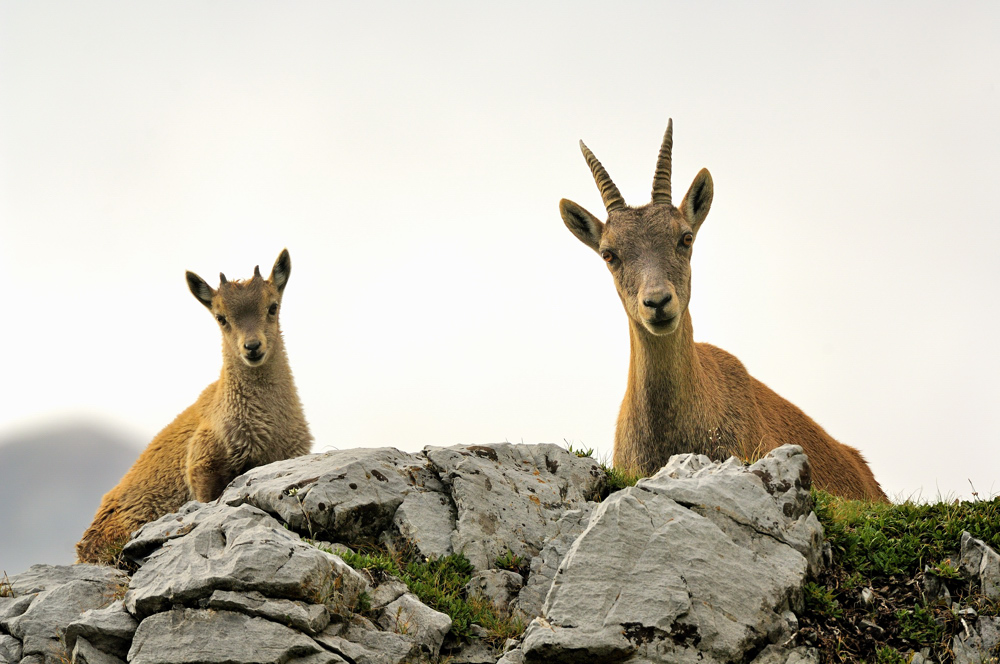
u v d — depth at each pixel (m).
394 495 24.50
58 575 23.95
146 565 21.19
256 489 24.81
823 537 22.59
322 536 23.77
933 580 21.39
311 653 18.95
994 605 20.45
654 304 26.81
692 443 28.97
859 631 20.64
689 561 20.52
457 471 25.00
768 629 20.12
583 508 25.64
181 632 19.23
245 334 33.69
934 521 23.09
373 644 19.61
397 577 21.84
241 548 19.88
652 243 28.83
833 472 33.16
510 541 24.02
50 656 20.91
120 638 20.02
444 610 21.50
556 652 19.22
